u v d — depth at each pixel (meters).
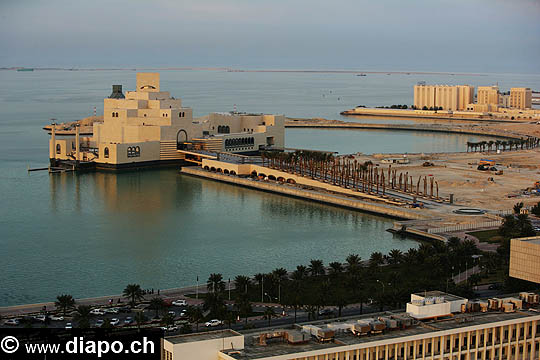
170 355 182.62
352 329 197.12
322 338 190.88
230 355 180.62
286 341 191.50
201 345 182.62
